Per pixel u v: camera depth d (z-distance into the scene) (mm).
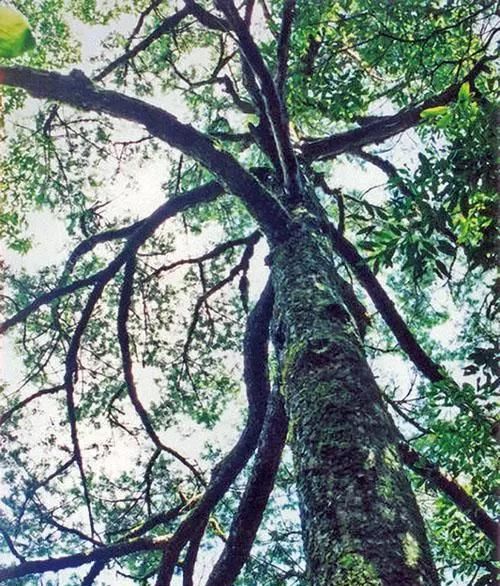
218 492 7836
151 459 9586
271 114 6223
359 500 2846
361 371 3844
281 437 6734
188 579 8422
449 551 6480
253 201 5969
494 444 4539
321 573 2586
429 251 4301
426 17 6156
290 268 5199
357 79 7227
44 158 11047
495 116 4125
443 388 4688
